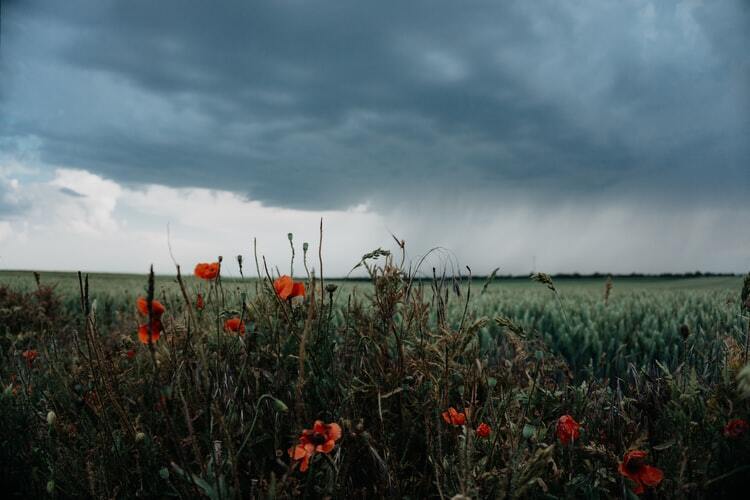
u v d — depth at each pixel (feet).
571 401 6.90
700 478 5.03
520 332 5.70
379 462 5.53
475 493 4.41
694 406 5.91
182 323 7.64
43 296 20.02
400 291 6.98
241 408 6.18
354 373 6.83
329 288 6.93
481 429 5.50
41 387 8.08
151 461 5.66
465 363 6.25
